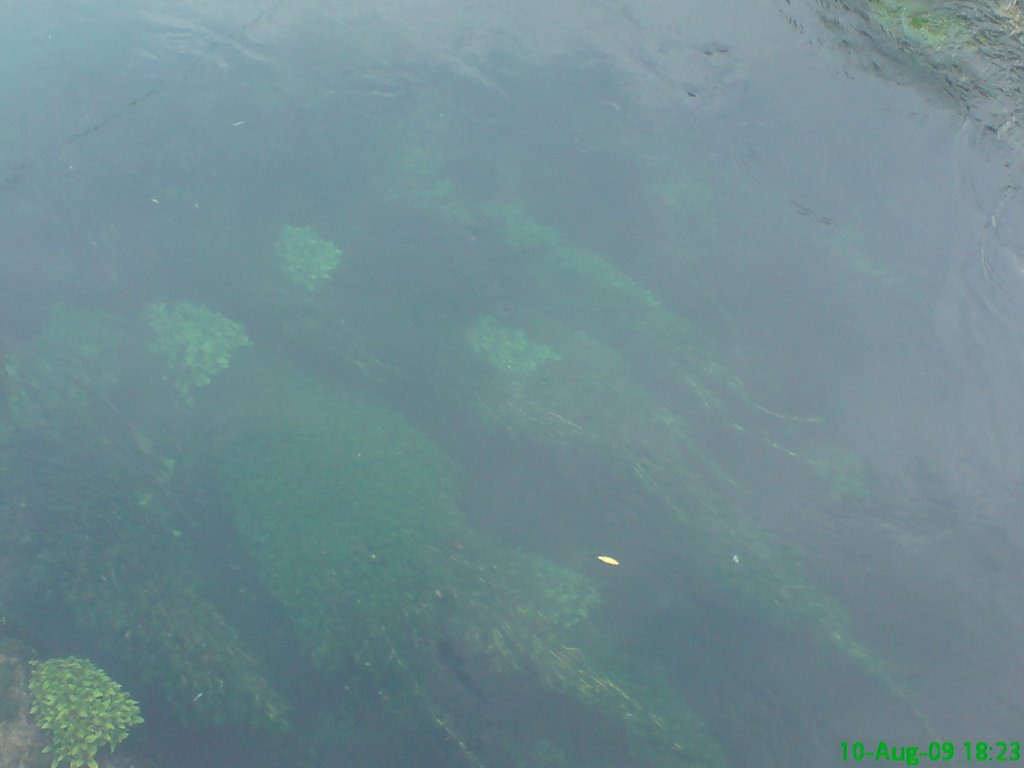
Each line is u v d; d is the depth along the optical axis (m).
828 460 4.59
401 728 4.10
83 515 4.51
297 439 4.74
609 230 5.29
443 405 4.89
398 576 4.41
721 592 4.39
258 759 4.04
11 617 4.27
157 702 4.12
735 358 4.88
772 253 5.13
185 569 4.42
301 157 5.62
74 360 4.94
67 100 5.84
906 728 4.07
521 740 4.09
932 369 4.73
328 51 6.08
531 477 4.70
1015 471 4.48
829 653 4.23
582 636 4.31
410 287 5.18
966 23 5.59
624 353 4.95
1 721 4.04
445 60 6.01
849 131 5.42
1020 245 4.93
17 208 5.41
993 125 5.27
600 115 5.70
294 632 4.29
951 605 4.28
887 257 5.03
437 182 5.50
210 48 6.11
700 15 6.02
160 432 4.77
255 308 5.12
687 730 4.11
